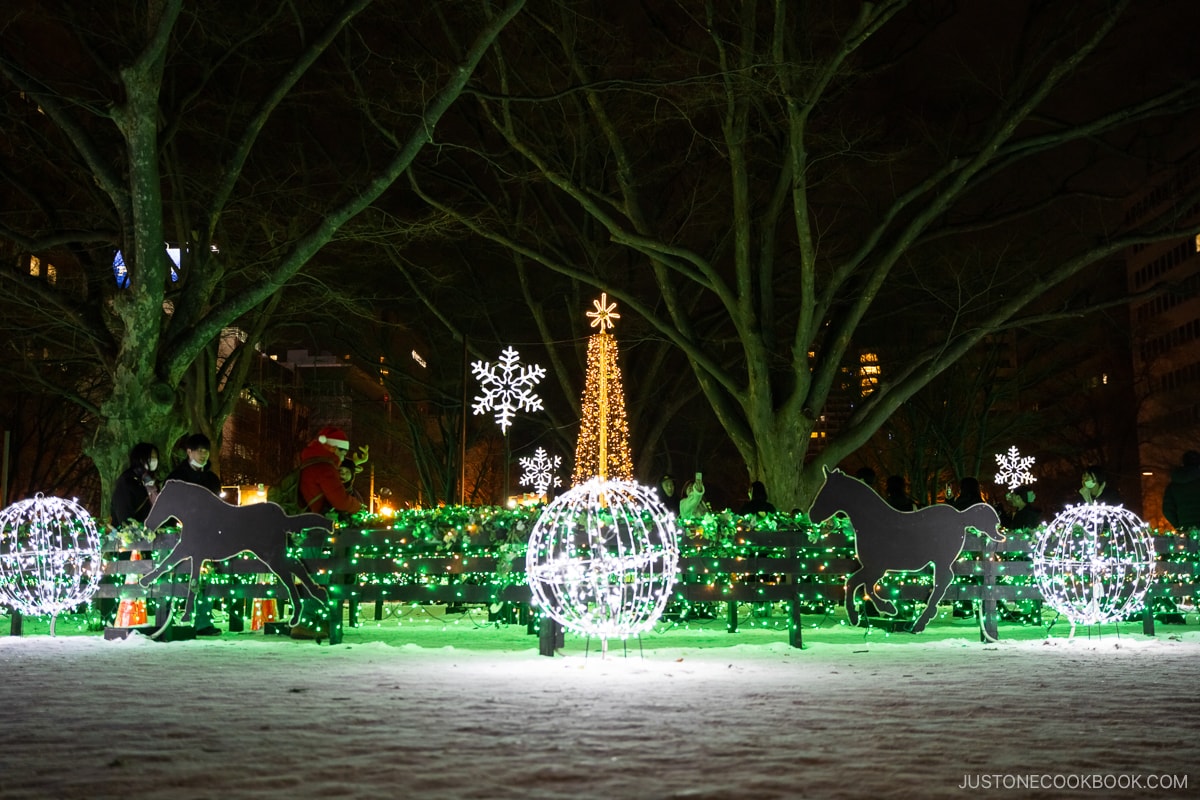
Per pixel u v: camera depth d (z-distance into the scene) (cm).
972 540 1298
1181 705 750
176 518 1304
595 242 3384
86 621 1480
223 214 2664
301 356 9412
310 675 907
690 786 497
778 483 2612
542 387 3997
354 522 1341
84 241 2259
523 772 526
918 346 3912
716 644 1212
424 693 796
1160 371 8206
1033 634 1412
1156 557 1416
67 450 4681
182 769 533
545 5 2864
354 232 2588
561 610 1058
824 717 689
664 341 3197
